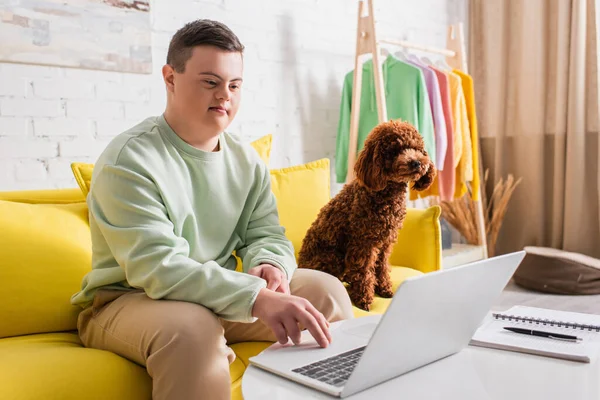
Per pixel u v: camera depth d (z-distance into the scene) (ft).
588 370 2.88
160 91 7.41
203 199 4.42
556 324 3.56
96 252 4.26
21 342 4.19
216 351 3.32
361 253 5.78
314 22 9.11
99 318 3.97
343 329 3.45
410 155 5.58
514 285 10.36
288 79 8.80
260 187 4.85
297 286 4.38
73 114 6.66
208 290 3.50
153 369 3.31
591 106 10.28
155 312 3.50
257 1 8.32
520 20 11.16
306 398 2.48
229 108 4.27
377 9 10.09
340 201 6.02
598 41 10.07
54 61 6.38
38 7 6.23
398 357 2.72
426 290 2.63
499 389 2.61
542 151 10.91
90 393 3.28
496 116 11.55
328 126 9.45
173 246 3.78
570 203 10.36
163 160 4.19
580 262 9.41
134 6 6.97
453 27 10.47
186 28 4.21
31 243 4.63
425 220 6.79
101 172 3.95
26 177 6.35
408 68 8.63
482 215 10.52
